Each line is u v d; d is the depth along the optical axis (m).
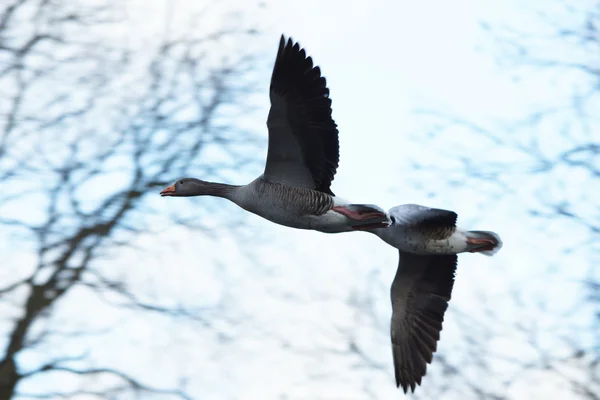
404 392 13.56
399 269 13.84
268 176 11.83
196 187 12.59
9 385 14.34
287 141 11.57
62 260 15.37
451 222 12.91
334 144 11.57
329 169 11.66
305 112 11.43
